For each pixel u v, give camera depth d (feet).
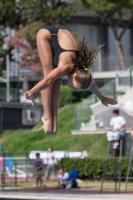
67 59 51.90
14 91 344.69
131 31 480.64
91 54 52.75
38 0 333.42
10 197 120.88
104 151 237.25
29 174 218.79
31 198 119.34
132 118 196.13
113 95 248.73
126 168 184.65
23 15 346.95
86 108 248.93
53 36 53.36
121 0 367.25
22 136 288.71
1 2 329.72
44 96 55.26
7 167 217.56
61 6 346.74
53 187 174.40
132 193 136.56
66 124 290.97
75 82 52.16
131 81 259.60
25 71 407.44
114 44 466.29
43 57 53.26
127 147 170.91
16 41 332.60
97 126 238.07
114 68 394.52
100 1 369.30
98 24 459.32
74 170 176.45
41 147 269.03
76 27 450.30
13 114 331.77
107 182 190.90
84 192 145.07
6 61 355.56
